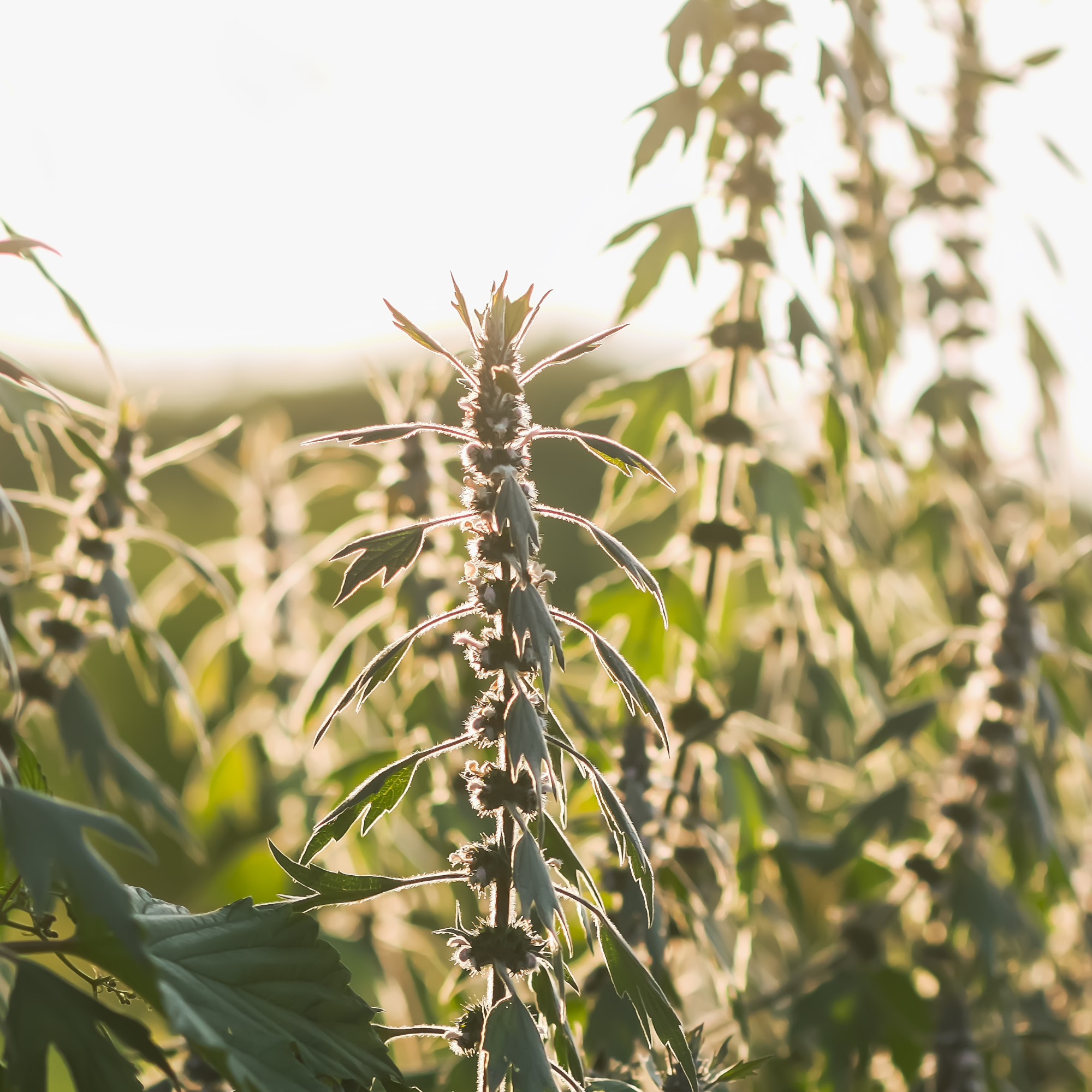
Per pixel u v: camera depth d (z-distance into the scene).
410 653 1.56
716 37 1.61
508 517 0.75
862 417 1.75
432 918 1.87
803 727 2.11
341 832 0.85
